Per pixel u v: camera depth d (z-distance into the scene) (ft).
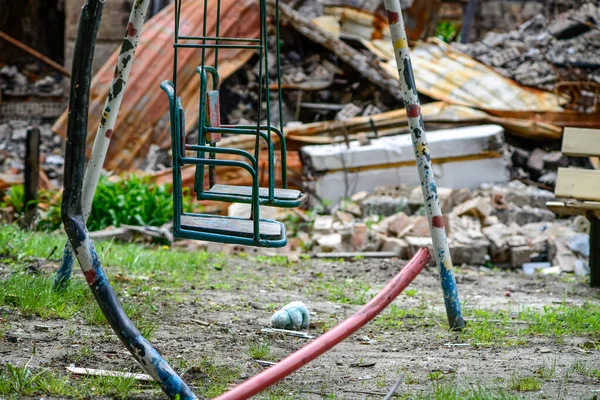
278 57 31.94
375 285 46.85
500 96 84.38
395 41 31.40
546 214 70.23
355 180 75.87
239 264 53.06
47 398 20.03
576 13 98.48
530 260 63.16
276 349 27.55
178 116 23.40
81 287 33.32
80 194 18.40
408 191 73.51
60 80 139.13
